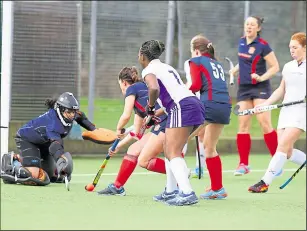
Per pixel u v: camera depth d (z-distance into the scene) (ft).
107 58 120.98
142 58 73.82
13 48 115.03
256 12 128.98
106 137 90.07
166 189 78.33
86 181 94.22
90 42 119.85
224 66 127.03
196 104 73.00
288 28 131.54
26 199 77.30
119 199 78.59
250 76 103.91
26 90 116.16
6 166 88.89
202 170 99.86
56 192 82.79
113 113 121.49
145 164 80.48
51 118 85.76
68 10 117.80
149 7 122.72
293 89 86.53
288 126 86.07
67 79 118.42
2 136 97.55
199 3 125.29
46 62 116.98
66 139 122.52
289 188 90.58
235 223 65.87
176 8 124.06
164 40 123.85
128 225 63.72
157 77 72.84
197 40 80.43
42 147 89.30
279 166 85.97
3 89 98.32
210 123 78.84
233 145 130.93
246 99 104.53
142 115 81.05
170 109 73.20
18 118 115.96
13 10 114.52
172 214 69.72
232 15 127.44
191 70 78.69
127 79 81.71
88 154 123.95
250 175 104.68
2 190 83.76
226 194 81.00
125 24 121.70
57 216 67.51
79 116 89.92
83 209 71.61
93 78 120.16
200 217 68.54
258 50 103.65
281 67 130.93
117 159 120.98
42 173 88.43
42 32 116.57
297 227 64.44
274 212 72.33
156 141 79.77
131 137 81.10
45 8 116.37
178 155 74.23
